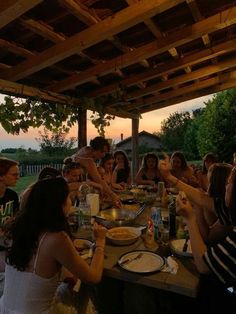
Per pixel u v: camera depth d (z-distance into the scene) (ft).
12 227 4.23
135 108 18.30
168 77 15.03
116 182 13.89
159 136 43.19
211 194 6.15
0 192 7.11
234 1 8.86
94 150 9.57
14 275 4.09
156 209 6.30
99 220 6.59
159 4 7.26
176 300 5.55
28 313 3.93
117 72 12.04
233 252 3.81
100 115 14.84
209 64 14.05
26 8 6.12
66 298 4.68
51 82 11.99
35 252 4.01
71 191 8.55
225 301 4.67
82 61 11.07
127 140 30.22
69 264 4.02
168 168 6.81
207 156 13.34
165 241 5.67
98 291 5.80
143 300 5.38
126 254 5.05
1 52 9.17
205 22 9.16
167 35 9.89
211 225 6.28
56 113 12.26
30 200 4.20
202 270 4.16
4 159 7.04
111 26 7.93
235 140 26.71
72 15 7.84
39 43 9.06
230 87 16.94
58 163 16.26
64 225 4.15
